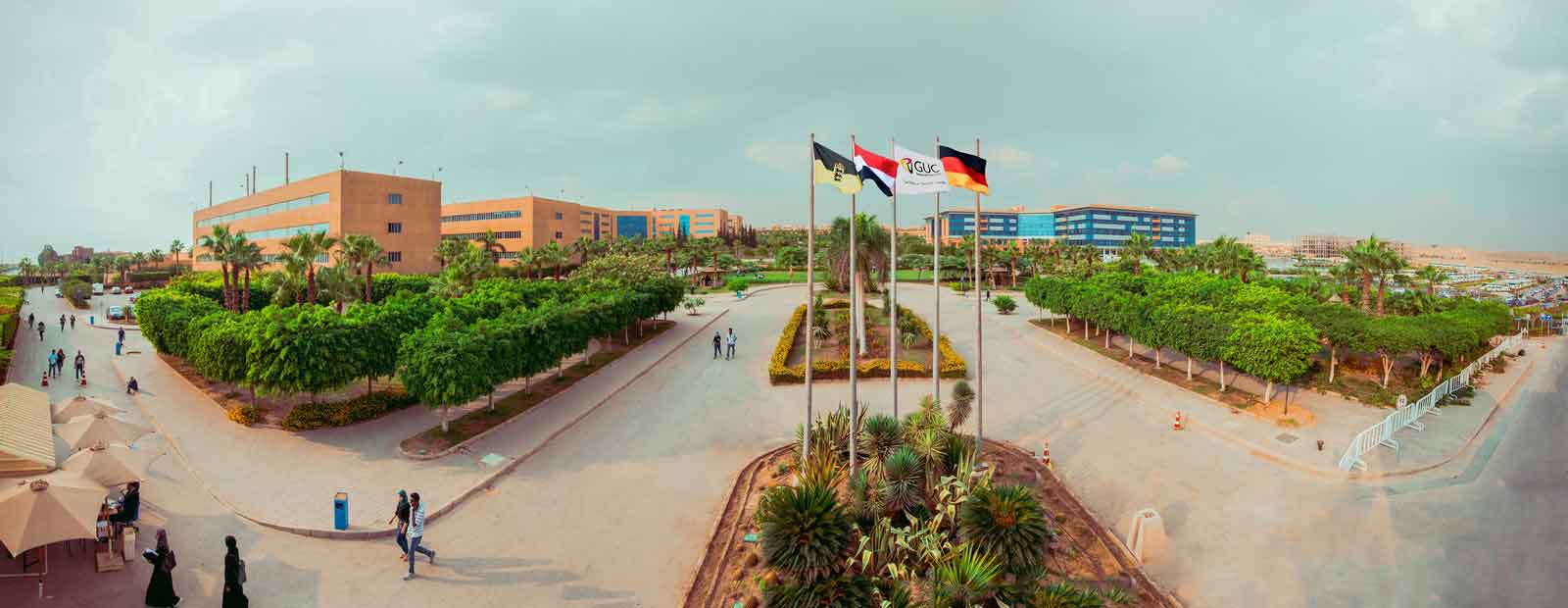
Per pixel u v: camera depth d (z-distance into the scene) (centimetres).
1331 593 1292
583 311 3581
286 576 1541
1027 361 4175
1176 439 2578
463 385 2420
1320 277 7156
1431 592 966
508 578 1571
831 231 4266
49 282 12925
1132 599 1480
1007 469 2202
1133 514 1925
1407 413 2638
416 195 9150
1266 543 1684
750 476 2206
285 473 2150
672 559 1677
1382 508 1709
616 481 2169
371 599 1460
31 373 3656
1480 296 8906
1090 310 4469
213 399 3020
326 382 2538
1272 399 3072
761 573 1550
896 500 1734
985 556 1438
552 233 12619
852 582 1374
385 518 1841
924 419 2134
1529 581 801
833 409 3020
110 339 4972
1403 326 3297
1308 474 2175
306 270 4844
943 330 5431
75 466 1597
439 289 5259
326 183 8556
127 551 1540
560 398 3148
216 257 4844
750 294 8994
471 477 2152
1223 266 6688
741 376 3728
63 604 1359
